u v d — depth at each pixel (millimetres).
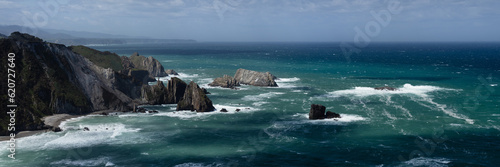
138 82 89438
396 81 128625
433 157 47094
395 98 89875
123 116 69250
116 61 126312
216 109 76188
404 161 45781
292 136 56656
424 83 121812
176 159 46562
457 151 49219
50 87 68688
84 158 46188
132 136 56000
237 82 112875
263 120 67000
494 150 49531
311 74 154750
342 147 51344
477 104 81062
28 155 46812
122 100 78312
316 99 89000
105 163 44719
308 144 52719
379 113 72188
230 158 47125
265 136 56625
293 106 80125
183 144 52500
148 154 48219
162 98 82688
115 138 54781
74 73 75875
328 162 45906
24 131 57031
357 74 154625
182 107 75625
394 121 65500
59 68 73188
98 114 70125
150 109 76500
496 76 141000
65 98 68875
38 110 63844
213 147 51406
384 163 45250
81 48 125500
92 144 51875
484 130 59188
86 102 72312
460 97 91000
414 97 91250
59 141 52656
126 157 46938
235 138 55688
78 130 58656
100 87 77000
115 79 83375
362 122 64938
